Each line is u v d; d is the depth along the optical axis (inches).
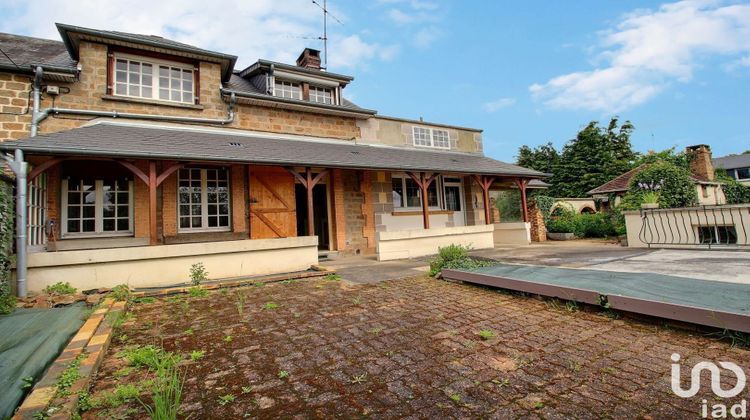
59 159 235.0
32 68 296.2
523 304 185.2
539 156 1341.0
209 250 268.2
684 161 859.4
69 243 290.8
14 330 144.9
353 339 140.6
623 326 146.3
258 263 289.9
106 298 200.2
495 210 597.3
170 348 133.4
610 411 86.4
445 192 533.3
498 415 86.0
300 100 425.4
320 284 249.1
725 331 125.7
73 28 311.4
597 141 1187.9
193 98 378.6
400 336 142.6
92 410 90.4
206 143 323.3
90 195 309.0
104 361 121.2
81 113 318.3
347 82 489.7
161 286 242.8
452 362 117.1
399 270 301.6
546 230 641.6
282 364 118.3
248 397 97.0
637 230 387.9
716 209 331.9
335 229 422.6
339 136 465.4
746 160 1417.3
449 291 219.9
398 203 485.7
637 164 1104.8
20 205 211.9
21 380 101.3
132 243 312.2
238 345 135.9
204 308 190.4
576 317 160.2
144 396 97.5
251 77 469.1
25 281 208.1
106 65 334.0
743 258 258.1
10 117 293.1
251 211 362.3
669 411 85.7
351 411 89.3
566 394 95.1
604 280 190.4
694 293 156.3
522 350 125.5
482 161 539.5
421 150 527.2
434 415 86.7
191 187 347.6
